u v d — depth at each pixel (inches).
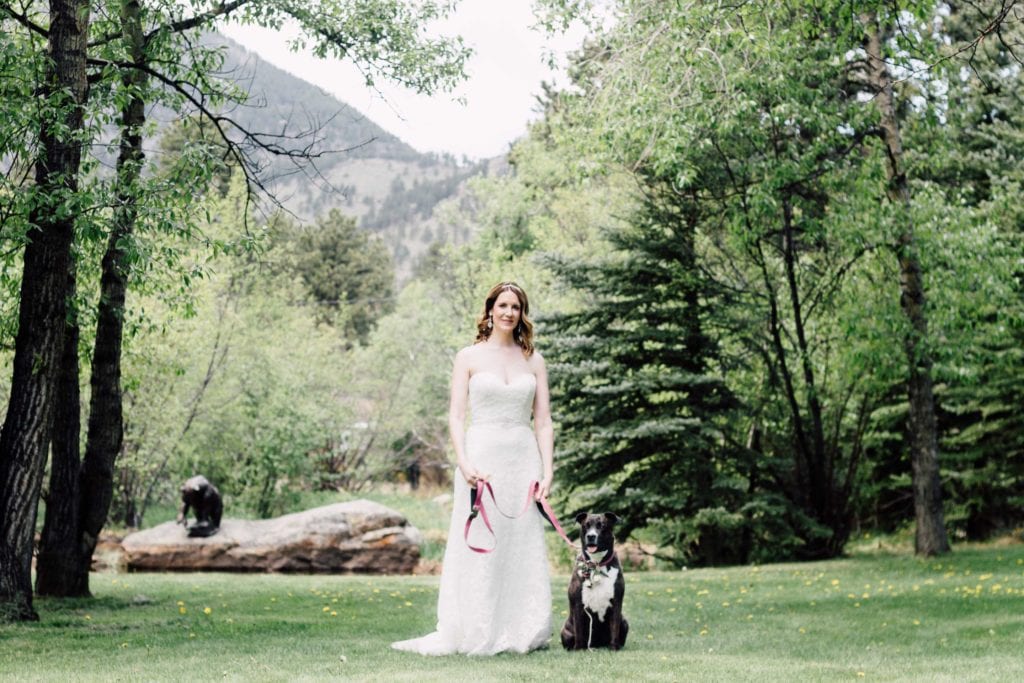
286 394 1224.2
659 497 748.6
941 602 428.1
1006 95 837.2
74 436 477.1
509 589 255.9
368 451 1737.2
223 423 1159.0
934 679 214.7
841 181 641.0
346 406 1657.2
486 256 1375.5
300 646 282.2
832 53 573.9
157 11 480.7
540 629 255.1
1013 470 864.3
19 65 362.3
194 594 523.2
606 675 208.2
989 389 828.0
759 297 805.9
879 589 506.6
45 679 214.4
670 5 509.0
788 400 841.5
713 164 716.7
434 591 558.9
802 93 590.9
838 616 394.6
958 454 884.6
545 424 269.4
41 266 369.4
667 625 369.4
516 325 271.6
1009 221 766.5
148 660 255.3
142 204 368.5
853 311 637.9
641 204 813.2
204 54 480.7
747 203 692.7
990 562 618.2
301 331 1632.6
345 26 504.7
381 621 383.6
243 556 792.9
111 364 490.0
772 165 627.5
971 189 681.6
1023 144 817.5
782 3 493.4
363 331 2546.8
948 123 669.9
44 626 350.6
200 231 396.2
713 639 316.8
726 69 561.0
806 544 805.9
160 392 974.4
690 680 204.2
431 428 1780.3
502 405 262.5
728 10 482.0
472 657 243.1
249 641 304.5
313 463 1343.5
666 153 539.2
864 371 710.5
